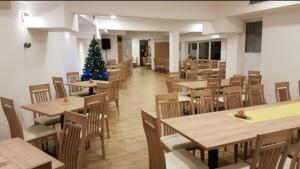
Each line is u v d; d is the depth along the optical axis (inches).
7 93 143.3
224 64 346.9
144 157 129.0
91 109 118.8
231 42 272.5
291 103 133.6
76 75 254.4
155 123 78.5
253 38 255.3
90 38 343.0
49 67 207.3
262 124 96.5
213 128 92.3
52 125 147.8
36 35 179.3
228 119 104.1
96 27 331.3
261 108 123.1
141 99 278.8
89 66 304.0
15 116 107.5
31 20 158.2
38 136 119.6
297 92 197.8
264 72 229.1
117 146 143.5
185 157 90.9
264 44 226.8
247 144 126.1
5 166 64.6
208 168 83.4
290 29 199.5
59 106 132.4
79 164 83.7
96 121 122.1
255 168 69.3
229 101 141.0
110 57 560.1
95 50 307.6
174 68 419.2
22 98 158.9
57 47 230.2
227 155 130.2
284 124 96.0
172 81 213.2
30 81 170.6
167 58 597.9
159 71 606.2
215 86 189.5
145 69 670.5
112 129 173.9
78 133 84.7
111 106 243.9
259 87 151.9
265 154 69.6
